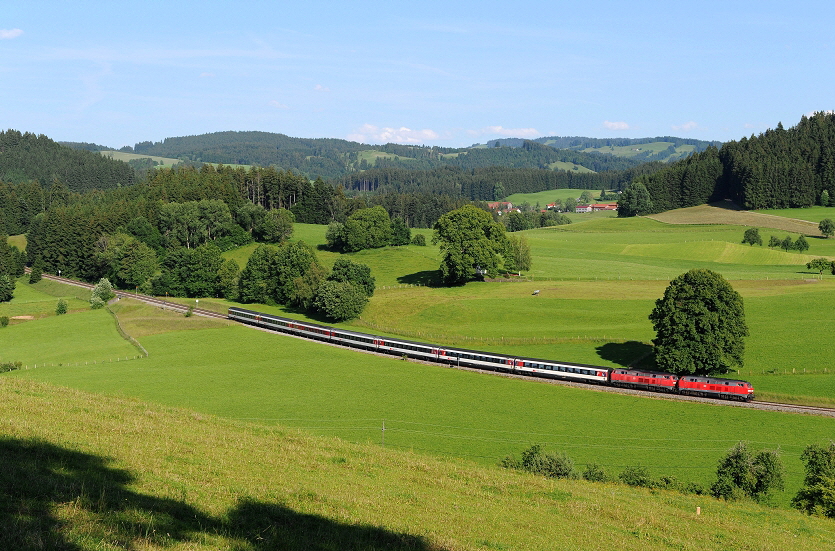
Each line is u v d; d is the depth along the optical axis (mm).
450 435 68188
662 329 90562
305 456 44438
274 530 28172
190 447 41469
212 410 75438
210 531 26891
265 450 44188
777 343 98188
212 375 94188
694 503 46000
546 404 80438
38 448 34281
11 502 25609
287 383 89750
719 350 85750
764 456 53156
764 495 52562
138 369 98625
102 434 40875
